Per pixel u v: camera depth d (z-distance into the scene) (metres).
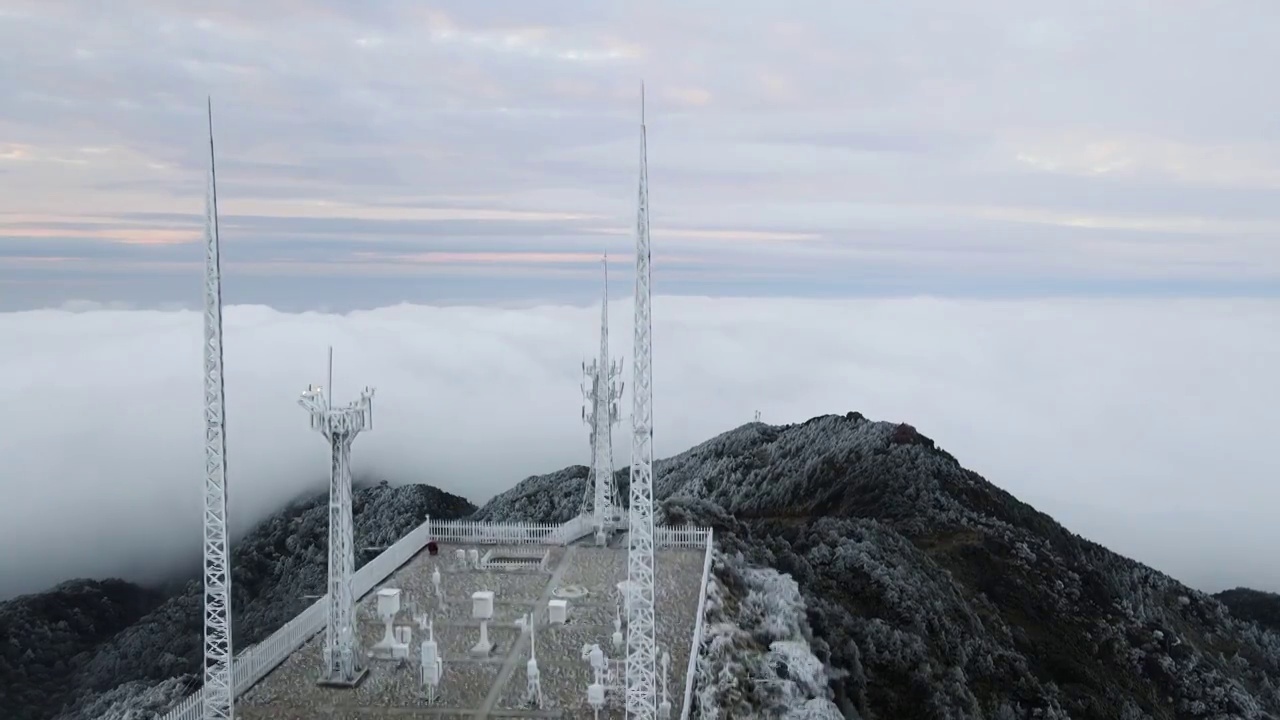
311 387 28.69
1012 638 50.25
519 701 28.03
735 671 31.78
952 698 39.91
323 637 32.88
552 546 43.88
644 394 23.88
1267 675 66.62
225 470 23.42
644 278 22.78
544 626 34.00
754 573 42.56
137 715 44.44
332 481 28.92
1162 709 50.09
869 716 36.66
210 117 24.72
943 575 53.44
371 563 38.56
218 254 22.36
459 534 45.03
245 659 28.81
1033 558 60.53
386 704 27.83
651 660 24.64
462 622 34.47
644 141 22.36
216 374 22.75
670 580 38.91
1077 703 45.47
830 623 41.56
